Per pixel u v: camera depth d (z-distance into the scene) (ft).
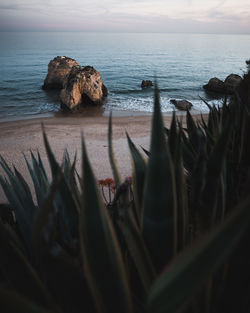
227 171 5.70
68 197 4.12
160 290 1.84
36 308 1.96
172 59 325.01
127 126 61.31
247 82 6.06
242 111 6.03
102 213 2.37
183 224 3.29
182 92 123.24
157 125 2.43
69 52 445.37
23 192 5.26
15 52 439.22
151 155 2.57
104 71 206.49
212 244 1.63
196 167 2.94
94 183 2.32
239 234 1.56
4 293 1.92
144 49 541.34
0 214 7.53
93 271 2.38
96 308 2.50
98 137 51.83
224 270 2.45
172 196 2.72
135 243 2.86
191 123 7.38
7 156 41.50
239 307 2.37
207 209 3.17
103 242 2.36
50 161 3.68
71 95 80.38
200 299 2.45
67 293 2.55
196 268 1.70
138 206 3.69
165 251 2.89
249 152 6.06
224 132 3.00
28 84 141.59
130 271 3.76
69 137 52.31
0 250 2.58
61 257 2.41
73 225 4.16
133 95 114.93
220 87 118.52
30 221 4.48
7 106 90.99
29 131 57.77
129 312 2.49
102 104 91.91
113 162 3.95
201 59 330.95
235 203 4.99
